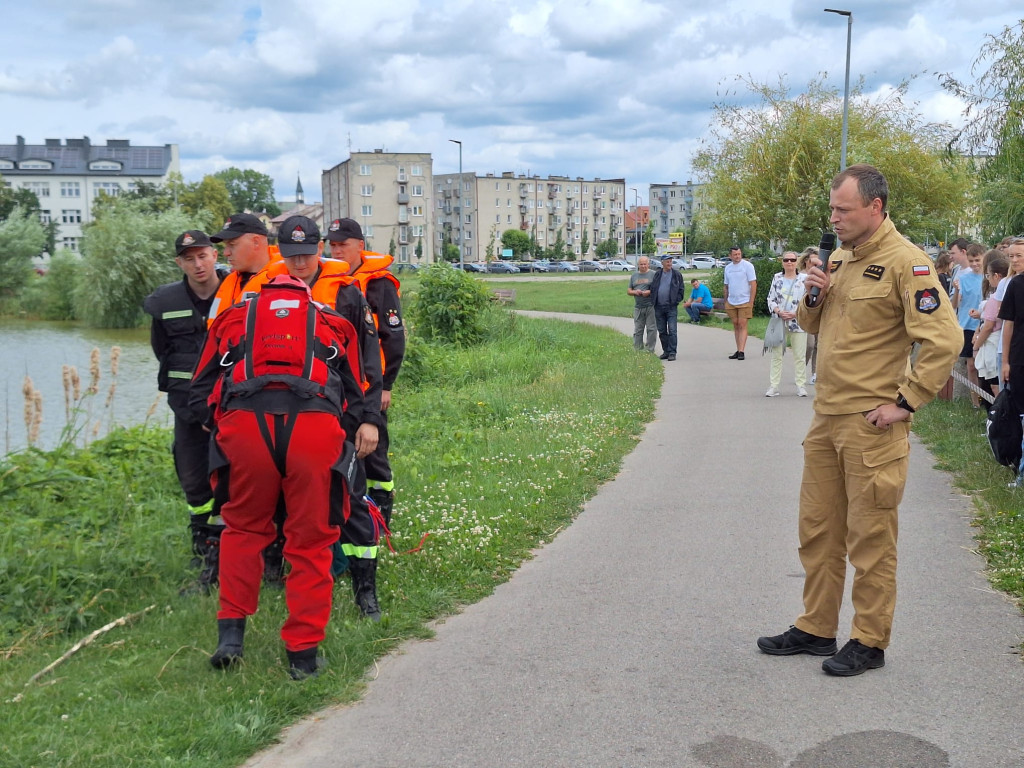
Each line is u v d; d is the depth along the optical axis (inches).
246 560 163.6
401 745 138.3
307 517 158.2
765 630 179.9
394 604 195.3
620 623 185.2
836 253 165.3
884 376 155.3
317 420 157.1
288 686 155.3
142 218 1705.2
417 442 388.2
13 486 265.6
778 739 137.3
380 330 210.1
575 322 1075.3
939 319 148.3
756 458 340.2
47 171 5073.8
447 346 776.9
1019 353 270.2
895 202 1180.5
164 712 145.9
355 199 4687.5
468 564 221.1
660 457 347.9
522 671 163.5
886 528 157.2
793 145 1213.7
